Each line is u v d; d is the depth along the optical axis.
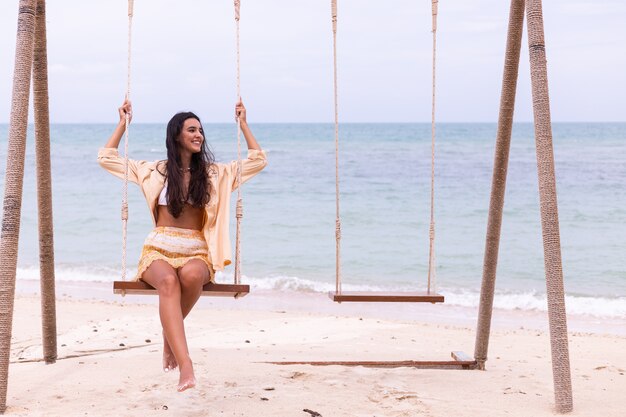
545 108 4.29
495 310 10.95
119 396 4.30
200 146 4.29
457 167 36.28
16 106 4.13
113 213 22.19
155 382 4.60
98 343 7.12
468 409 4.25
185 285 4.00
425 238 18.02
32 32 4.21
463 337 8.05
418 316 10.27
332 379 4.83
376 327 8.53
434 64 5.16
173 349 3.81
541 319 10.30
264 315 9.55
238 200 4.37
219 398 4.25
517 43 5.04
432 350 7.04
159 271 3.99
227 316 9.41
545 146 4.28
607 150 45.25
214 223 4.31
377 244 17.27
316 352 6.57
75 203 24.38
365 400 4.36
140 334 7.73
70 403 4.16
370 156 43.72
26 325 8.26
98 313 9.41
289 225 20.11
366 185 29.31
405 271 14.31
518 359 6.56
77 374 4.82
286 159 42.06
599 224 19.70
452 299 11.70
